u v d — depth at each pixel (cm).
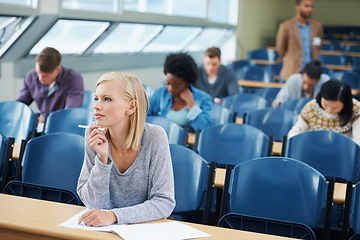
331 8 1623
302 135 322
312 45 711
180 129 347
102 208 193
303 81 533
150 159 195
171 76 375
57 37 614
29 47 555
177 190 252
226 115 434
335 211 292
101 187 189
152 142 194
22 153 272
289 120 417
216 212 298
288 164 239
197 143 352
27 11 505
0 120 368
